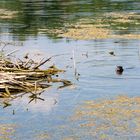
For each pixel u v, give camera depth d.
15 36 29.98
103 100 16.19
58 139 13.01
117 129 13.52
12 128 13.95
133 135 13.08
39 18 38.25
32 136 13.27
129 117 14.40
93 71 20.34
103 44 26.17
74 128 13.75
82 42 27.05
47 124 14.16
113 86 17.92
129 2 48.56
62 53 24.17
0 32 31.83
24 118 14.84
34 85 18.30
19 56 23.52
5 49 25.48
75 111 15.19
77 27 32.56
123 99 16.17
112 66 21.05
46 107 15.84
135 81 18.50
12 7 47.16
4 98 17.27
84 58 22.77
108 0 51.00
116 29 31.20
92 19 36.53
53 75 20.00
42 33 30.88
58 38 28.75
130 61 21.78
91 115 14.73
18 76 18.42
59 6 46.78
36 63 20.95
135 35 28.77
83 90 17.61
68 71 20.56
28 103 16.48
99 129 13.59
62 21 35.94
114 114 14.70
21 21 37.06
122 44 25.92
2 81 18.06
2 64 19.72
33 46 26.31
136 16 37.34
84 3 48.66
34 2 51.50
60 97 16.91
